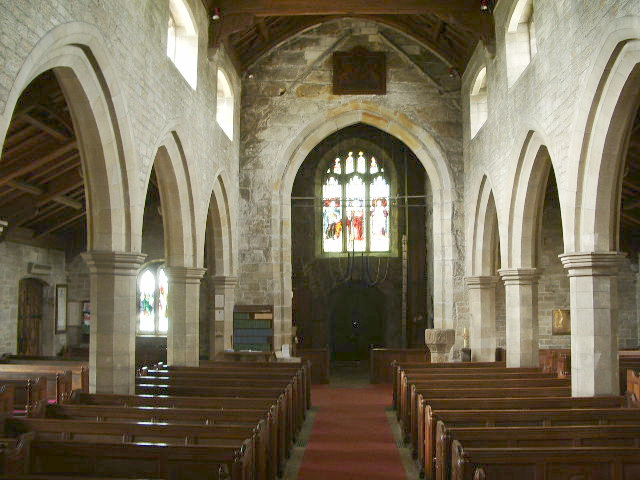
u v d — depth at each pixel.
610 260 11.05
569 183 11.41
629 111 10.30
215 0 17.30
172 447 6.93
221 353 19.83
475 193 19.81
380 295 30.34
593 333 11.21
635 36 8.98
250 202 21.62
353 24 21.94
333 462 11.16
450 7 17.30
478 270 19.97
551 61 12.52
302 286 28.92
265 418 9.18
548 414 9.30
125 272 11.48
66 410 9.27
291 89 21.89
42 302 23.23
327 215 29.36
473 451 6.78
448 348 20.80
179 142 14.92
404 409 12.95
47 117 14.59
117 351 11.35
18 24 7.68
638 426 7.89
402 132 22.03
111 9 10.45
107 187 11.07
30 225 21.17
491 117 17.66
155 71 12.86
